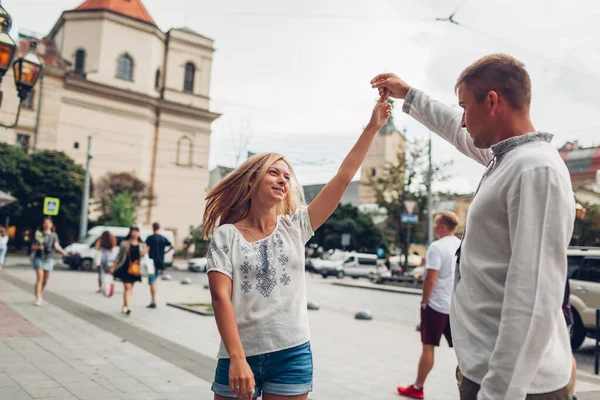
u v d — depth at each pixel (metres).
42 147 41.62
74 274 19.41
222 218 2.39
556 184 1.59
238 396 1.89
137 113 46.09
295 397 2.09
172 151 48.34
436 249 4.82
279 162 2.35
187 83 49.84
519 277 1.55
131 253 9.62
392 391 5.12
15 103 40.69
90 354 5.93
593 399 5.11
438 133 2.41
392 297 18.28
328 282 26.05
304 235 2.36
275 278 2.17
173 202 47.97
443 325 4.82
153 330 7.91
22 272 18.94
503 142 1.77
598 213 17.30
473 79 1.85
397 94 2.55
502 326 1.55
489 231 1.70
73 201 37.00
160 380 4.97
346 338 8.37
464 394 1.70
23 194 35.06
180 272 27.80
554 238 1.56
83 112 43.69
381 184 31.56
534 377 1.59
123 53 45.75
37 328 7.39
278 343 2.10
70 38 44.69
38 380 4.72
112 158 44.88
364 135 2.50
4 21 7.40
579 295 8.88
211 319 9.38
